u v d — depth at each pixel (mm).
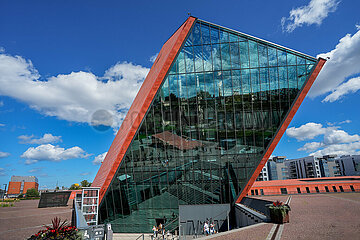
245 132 24172
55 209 39125
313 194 41625
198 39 24781
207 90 24469
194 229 24141
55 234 8461
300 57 24062
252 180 24109
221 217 24156
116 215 25156
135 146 24625
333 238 9641
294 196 38281
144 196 24938
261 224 13656
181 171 24656
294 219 14766
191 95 24484
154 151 24625
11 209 40375
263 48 24422
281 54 24219
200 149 24438
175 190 24734
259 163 23984
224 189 24359
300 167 124000
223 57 24625
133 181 24891
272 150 23953
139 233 24797
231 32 24672
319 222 13273
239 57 24547
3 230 18781
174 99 24469
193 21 24609
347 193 40875
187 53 24734
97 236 9742
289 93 23984
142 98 29438
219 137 24344
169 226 24484
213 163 24406
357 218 13992
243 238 10852
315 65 23641
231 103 24297
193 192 24578
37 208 42125
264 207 16078
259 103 24156
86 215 23734
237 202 24312
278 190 44312
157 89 24453
